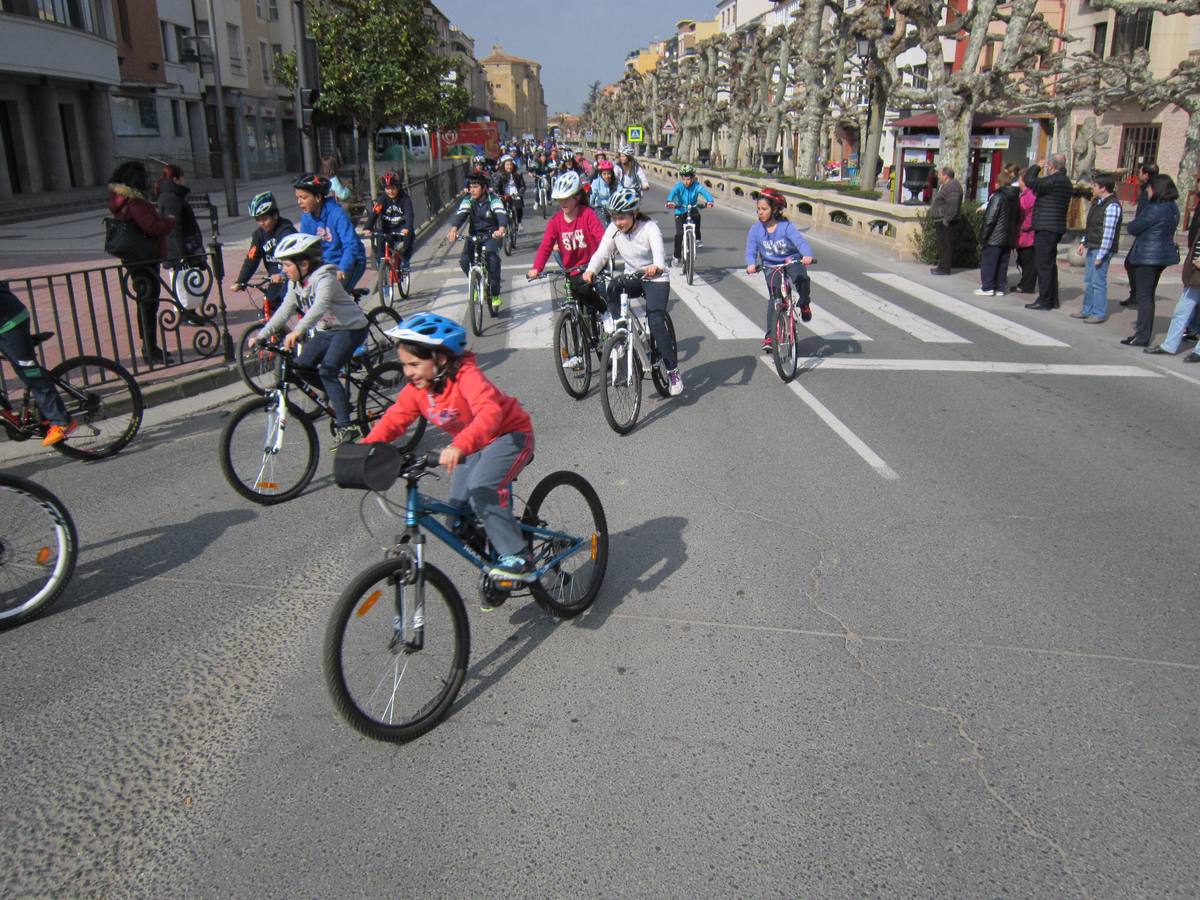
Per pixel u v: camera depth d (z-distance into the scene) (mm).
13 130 28016
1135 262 9734
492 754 3379
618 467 6363
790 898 2699
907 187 17547
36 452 6961
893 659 3961
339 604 3242
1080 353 9680
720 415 7535
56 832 3008
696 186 16281
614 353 6891
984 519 5422
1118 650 4016
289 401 5848
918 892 2717
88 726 3576
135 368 8609
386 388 6906
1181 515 5469
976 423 7270
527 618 4379
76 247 18531
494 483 3781
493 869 2824
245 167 44562
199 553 5129
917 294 13078
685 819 3025
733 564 4875
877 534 5227
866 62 25188
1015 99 21188
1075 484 5969
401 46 20938
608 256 7461
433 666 3582
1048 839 2920
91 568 4969
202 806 3125
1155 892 2713
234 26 43312
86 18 28953
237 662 4023
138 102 36312
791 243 8305
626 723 3545
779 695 3707
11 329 6320
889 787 3164
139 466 6641
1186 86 18938
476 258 11445
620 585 4680
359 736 3504
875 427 7172
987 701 3652
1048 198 11523
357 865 2848
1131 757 3314
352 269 7414
